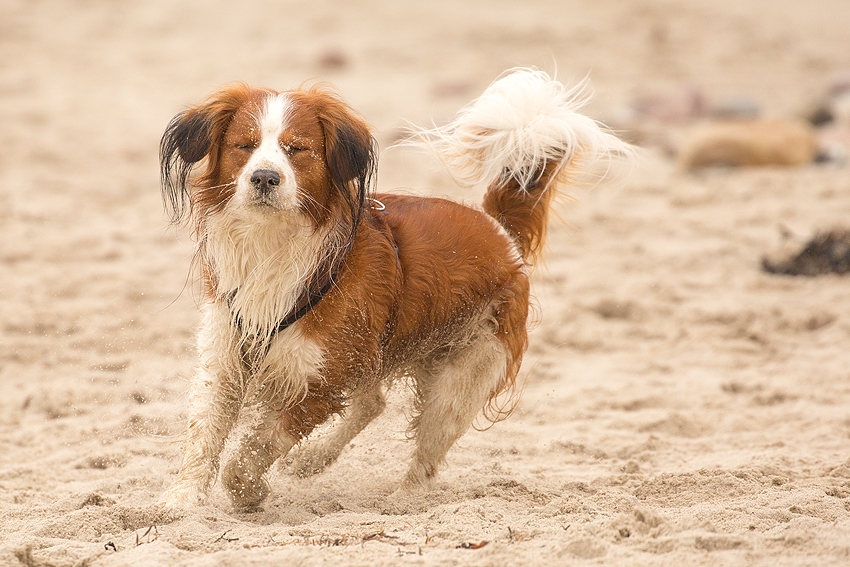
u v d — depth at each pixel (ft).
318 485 29.86
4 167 80.48
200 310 28.22
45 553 21.90
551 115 30.55
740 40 156.66
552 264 56.65
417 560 20.74
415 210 28.78
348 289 25.88
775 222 63.82
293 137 24.97
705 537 21.95
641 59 142.61
